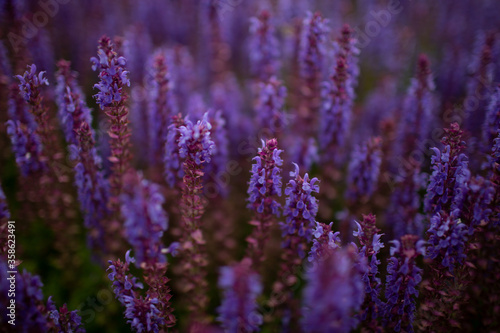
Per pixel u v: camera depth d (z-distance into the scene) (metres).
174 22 1.04
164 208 0.67
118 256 0.65
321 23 0.68
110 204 0.62
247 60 0.98
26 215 0.66
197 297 0.60
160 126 0.65
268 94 0.67
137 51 0.79
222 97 0.76
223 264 0.68
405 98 0.73
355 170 0.67
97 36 0.88
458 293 0.55
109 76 0.55
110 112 0.57
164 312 0.55
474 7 1.09
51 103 0.69
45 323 0.52
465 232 0.52
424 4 1.11
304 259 0.60
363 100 0.94
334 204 0.74
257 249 0.59
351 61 0.66
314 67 0.70
